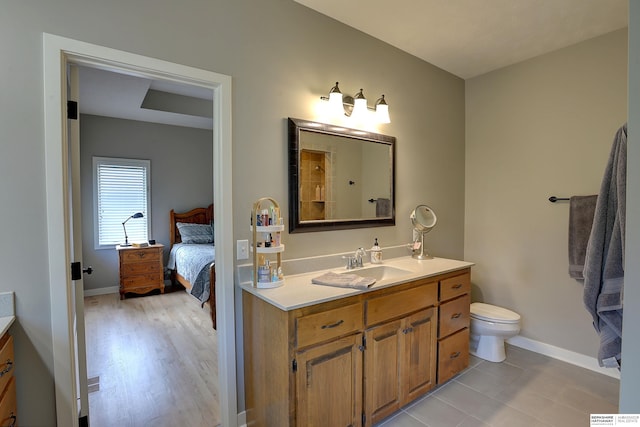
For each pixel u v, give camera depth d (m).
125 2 1.59
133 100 3.98
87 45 1.49
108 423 1.95
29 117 1.39
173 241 5.33
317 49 2.25
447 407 2.13
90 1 1.51
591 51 2.56
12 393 1.32
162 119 4.96
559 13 2.22
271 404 1.68
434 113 3.08
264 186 2.03
